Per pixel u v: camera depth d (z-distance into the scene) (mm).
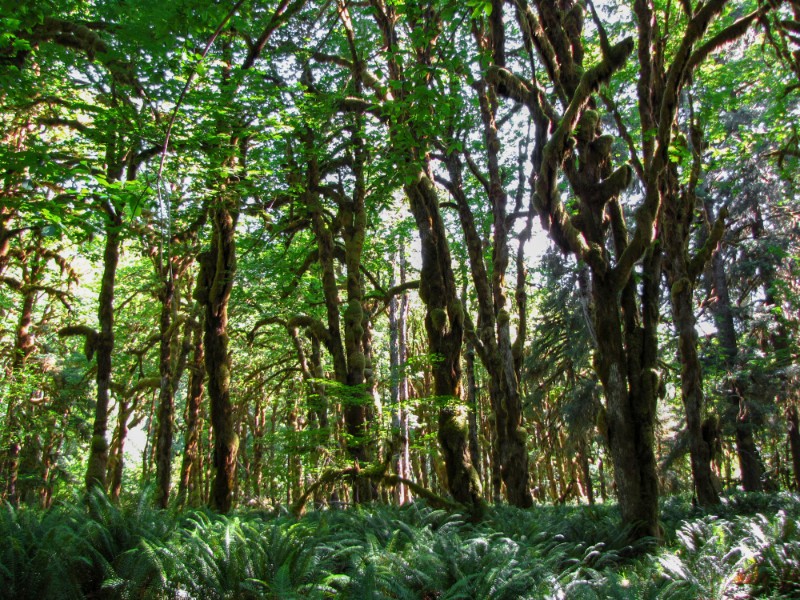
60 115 13164
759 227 21609
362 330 15023
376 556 6457
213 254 14016
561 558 7668
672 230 13484
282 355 23500
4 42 8625
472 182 19781
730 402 20281
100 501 7375
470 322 15430
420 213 11633
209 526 7629
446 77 12648
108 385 12836
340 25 15719
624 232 9844
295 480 12305
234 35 11766
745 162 19250
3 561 5332
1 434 18438
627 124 17438
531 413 25797
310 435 10492
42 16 8914
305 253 19625
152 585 5418
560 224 8812
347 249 15727
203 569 5609
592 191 9391
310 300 19594
